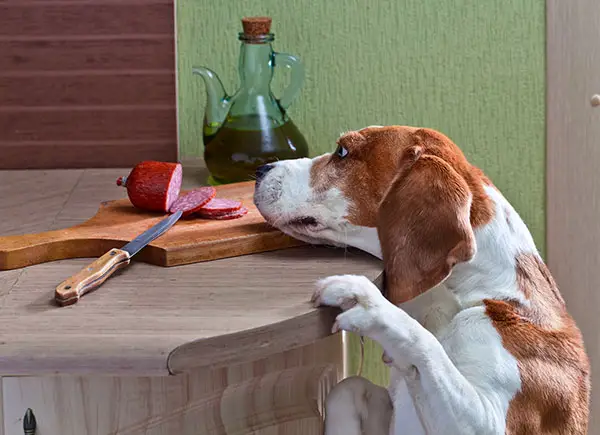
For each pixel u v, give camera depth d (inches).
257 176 56.7
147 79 78.4
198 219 59.7
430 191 49.1
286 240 57.0
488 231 51.8
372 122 80.2
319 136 80.5
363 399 55.1
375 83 79.4
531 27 78.2
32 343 44.1
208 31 78.5
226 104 73.8
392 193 50.3
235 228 57.6
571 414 50.3
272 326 45.8
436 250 48.6
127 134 79.4
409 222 49.2
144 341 44.2
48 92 78.4
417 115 80.0
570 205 80.7
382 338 46.7
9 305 48.3
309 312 47.0
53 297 49.3
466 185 49.8
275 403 53.6
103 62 78.0
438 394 46.8
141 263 54.6
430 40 78.5
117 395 48.8
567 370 50.3
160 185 60.0
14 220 61.7
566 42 78.0
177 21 78.1
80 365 43.7
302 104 79.8
